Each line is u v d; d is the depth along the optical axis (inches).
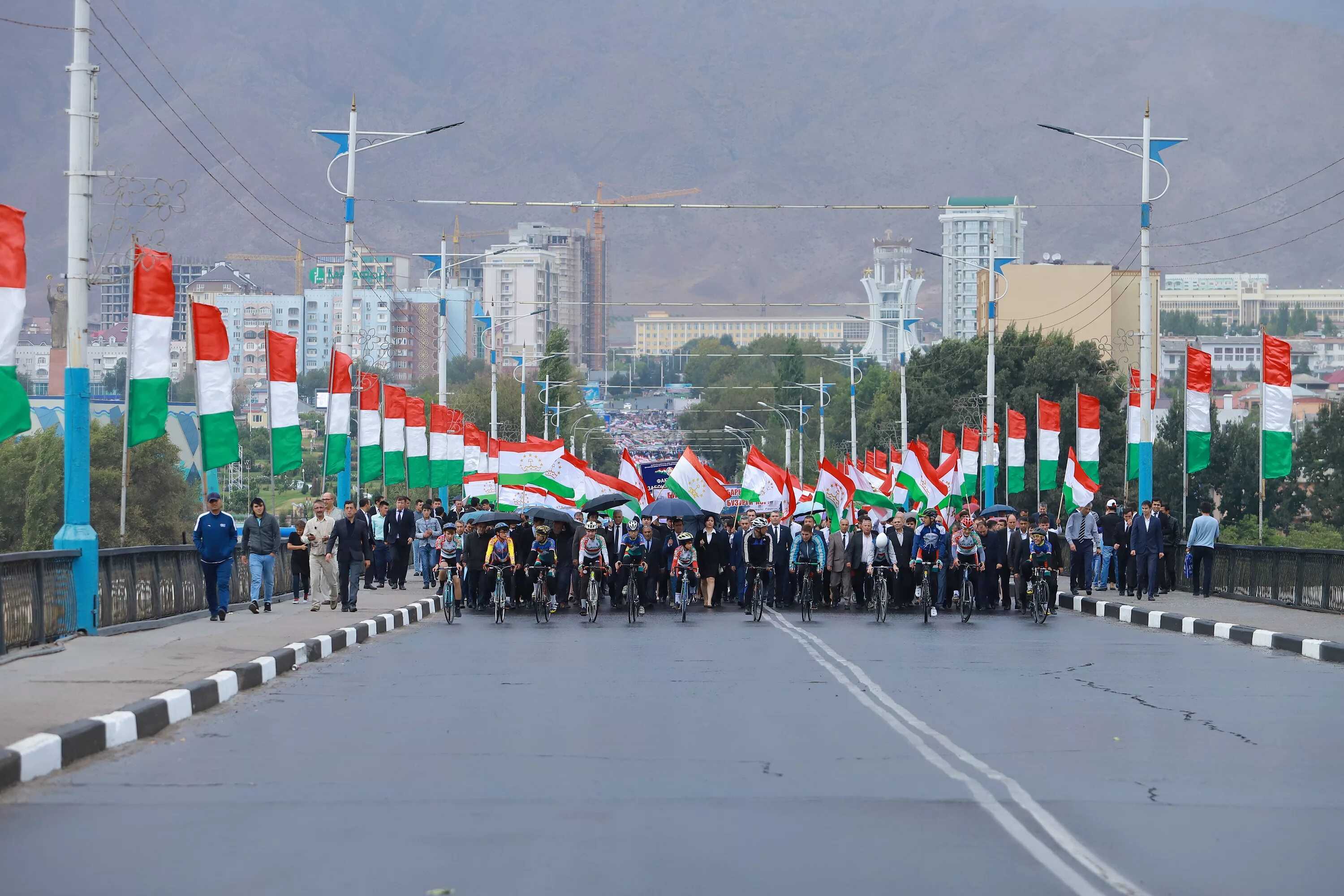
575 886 371.9
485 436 2731.3
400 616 1342.3
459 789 502.0
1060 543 1688.0
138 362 1050.1
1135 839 429.4
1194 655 1007.6
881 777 526.0
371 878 381.1
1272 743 611.5
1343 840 431.2
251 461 5964.6
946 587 1515.7
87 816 459.5
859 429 7249.0
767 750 585.0
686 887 370.9
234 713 698.2
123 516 1073.5
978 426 4030.5
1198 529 1534.2
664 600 1630.2
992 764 554.9
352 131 1812.3
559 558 1540.4
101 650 895.1
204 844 421.1
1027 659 979.3
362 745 600.7
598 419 7573.8
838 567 1525.6
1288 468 1523.1
